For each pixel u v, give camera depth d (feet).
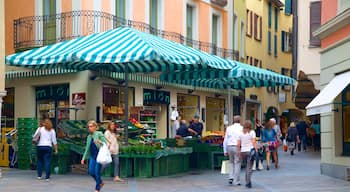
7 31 84.33
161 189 50.42
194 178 59.88
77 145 64.08
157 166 60.85
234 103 122.21
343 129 59.36
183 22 100.58
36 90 81.56
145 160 59.67
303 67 78.74
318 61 77.92
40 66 71.51
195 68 71.05
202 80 83.05
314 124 125.59
